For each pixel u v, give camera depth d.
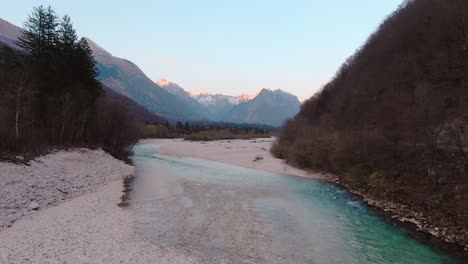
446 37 39.81
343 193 28.28
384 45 60.12
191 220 19.30
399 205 22.02
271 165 47.03
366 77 55.72
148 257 13.59
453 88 32.72
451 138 23.81
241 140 120.38
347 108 53.66
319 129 51.62
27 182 22.28
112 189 27.59
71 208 20.62
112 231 16.66
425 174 23.59
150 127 136.25
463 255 14.43
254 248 15.20
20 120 38.03
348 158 34.56
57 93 46.94
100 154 42.25
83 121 46.97
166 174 37.75
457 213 17.45
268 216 20.70
